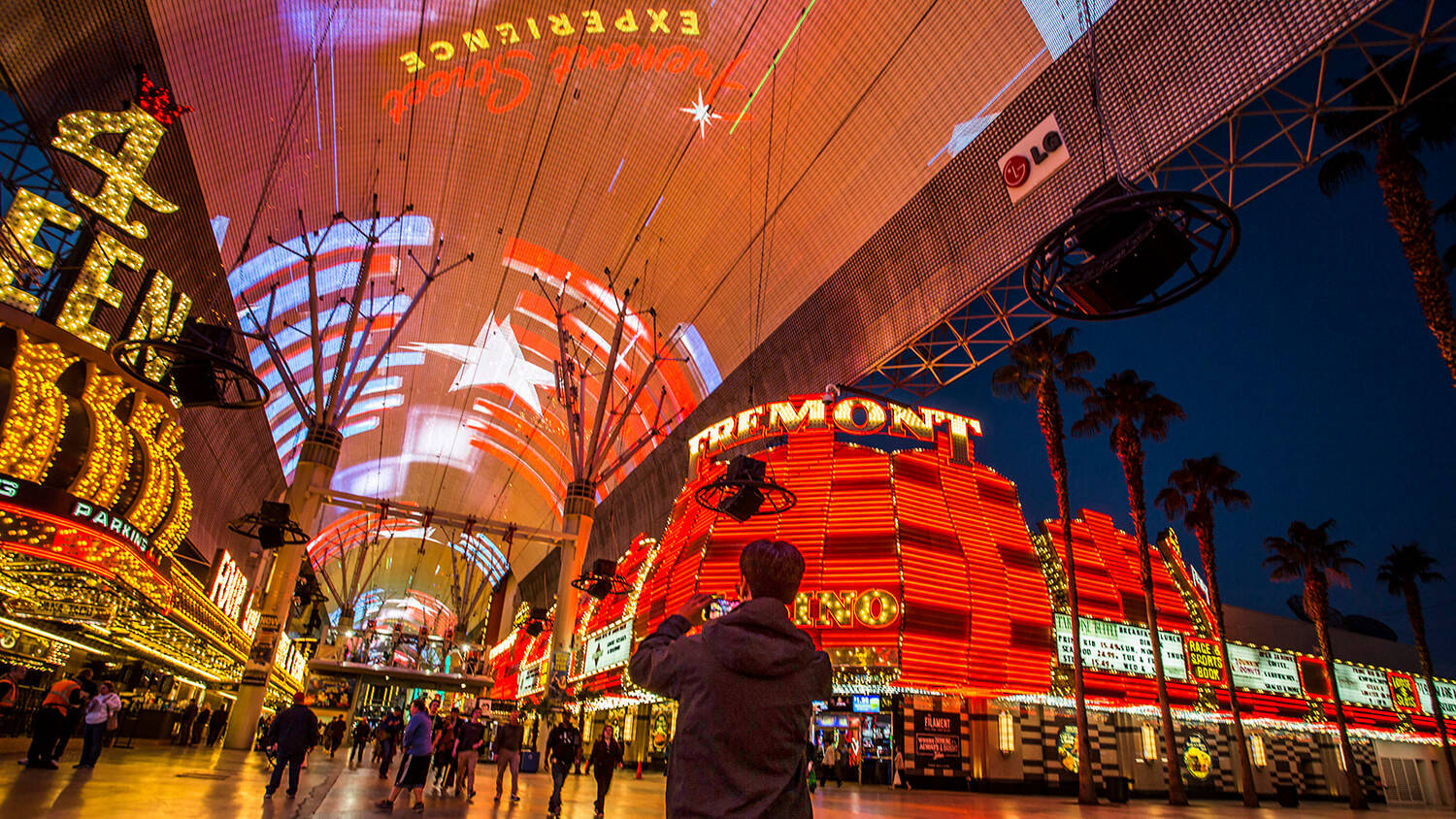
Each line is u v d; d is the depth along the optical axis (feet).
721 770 6.34
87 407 48.98
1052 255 20.63
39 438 45.39
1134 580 103.14
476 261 147.02
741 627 6.87
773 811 6.25
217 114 81.10
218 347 38.99
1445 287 48.83
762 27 95.09
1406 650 137.90
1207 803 95.86
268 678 92.79
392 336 117.80
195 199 83.30
